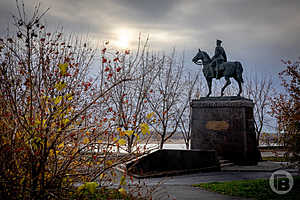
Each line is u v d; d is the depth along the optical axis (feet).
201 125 61.72
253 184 31.60
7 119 11.64
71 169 13.17
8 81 11.99
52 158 12.98
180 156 46.01
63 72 12.31
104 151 14.80
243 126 57.57
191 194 27.32
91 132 14.43
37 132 11.78
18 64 12.78
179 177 41.01
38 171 11.58
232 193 27.61
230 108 59.62
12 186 11.14
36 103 12.65
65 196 12.28
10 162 11.41
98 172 13.92
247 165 54.95
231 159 57.00
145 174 40.11
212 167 47.98
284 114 32.91
